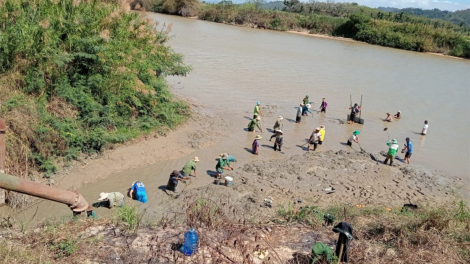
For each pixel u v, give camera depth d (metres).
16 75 14.12
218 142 17.20
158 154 15.29
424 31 57.53
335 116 22.86
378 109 25.11
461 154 18.70
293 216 9.98
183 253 7.20
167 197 12.20
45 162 12.91
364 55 47.09
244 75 30.28
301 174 14.64
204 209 8.88
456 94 31.19
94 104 15.41
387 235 8.66
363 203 12.78
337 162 16.05
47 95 14.80
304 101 22.59
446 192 14.46
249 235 8.26
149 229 8.18
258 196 12.55
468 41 54.84
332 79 32.19
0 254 6.59
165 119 17.86
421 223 8.95
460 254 7.81
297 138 18.77
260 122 20.42
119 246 7.30
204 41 44.38
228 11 66.00
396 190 14.21
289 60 38.59
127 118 16.62
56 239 7.32
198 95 23.84
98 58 15.84
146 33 18.83
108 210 11.16
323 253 7.14
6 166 11.65
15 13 14.81
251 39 50.72
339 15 79.50
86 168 13.55
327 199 12.95
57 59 14.70
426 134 21.16
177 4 67.31
